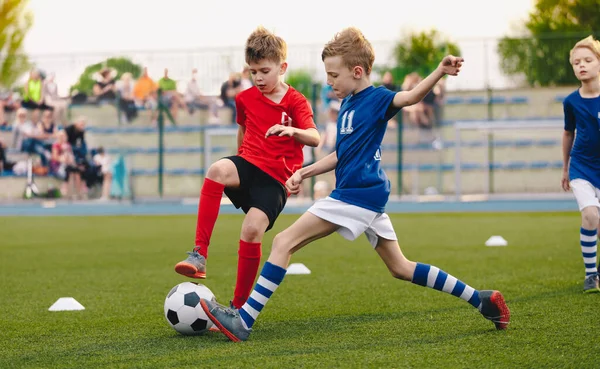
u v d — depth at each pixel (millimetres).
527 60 21578
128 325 4730
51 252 9703
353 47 4160
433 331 4309
